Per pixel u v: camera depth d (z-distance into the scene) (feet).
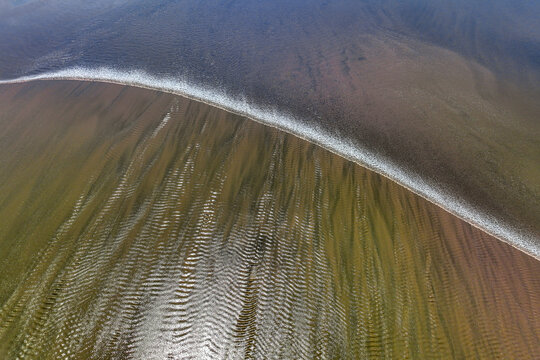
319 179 27.73
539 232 25.95
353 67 45.27
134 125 31.71
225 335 18.33
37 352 17.12
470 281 21.88
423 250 23.40
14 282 19.56
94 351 17.33
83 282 19.79
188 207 24.41
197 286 20.13
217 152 29.27
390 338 18.93
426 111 37.60
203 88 39.24
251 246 22.40
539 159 32.04
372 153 31.65
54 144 28.94
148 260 21.08
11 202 23.81
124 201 24.45
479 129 35.32
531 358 18.85
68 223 22.72
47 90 36.55
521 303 21.07
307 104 38.17
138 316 18.65
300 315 19.35
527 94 40.14
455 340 19.22
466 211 26.81
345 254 22.49
